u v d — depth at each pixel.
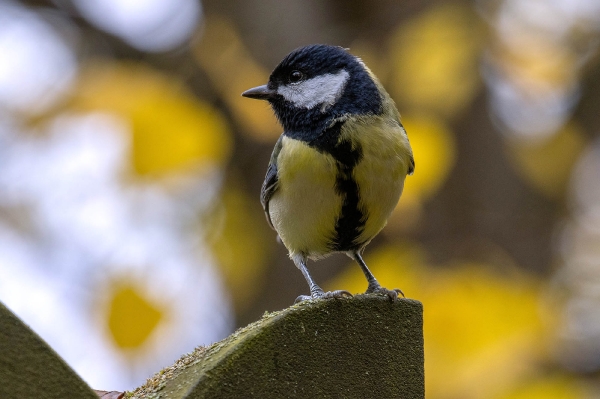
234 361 3.87
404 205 7.72
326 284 10.34
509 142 10.41
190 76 9.43
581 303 10.16
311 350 4.15
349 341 4.30
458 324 7.49
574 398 8.03
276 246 10.67
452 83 8.45
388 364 4.42
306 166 6.33
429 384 7.40
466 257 10.05
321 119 6.46
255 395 3.93
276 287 10.57
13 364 3.37
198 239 9.13
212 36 9.02
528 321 7.82
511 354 7.52
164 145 7.35
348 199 6.43
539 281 8.90
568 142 9.91
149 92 7.62
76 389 3.47
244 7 10.34
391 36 9.55
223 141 7.70
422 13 9.34
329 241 6.94
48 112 7.87
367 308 4.38
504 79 9.27
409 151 6.68
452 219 10.59
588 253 10.63
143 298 7.68
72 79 8.03
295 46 10.13
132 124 7.31
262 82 8.88
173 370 4.10
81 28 10.29
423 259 8.60
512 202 10.93
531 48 8.90
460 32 8.55
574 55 9.32
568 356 9.14
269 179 6.96
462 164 10.95
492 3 8.85
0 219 8.83
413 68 8.44
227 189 9.64
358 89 6.54
